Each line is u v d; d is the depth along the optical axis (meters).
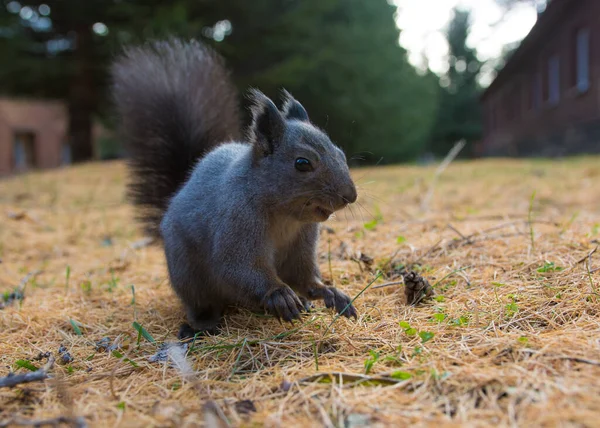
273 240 0.31
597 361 0.21
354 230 0.51
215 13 1.73
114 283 0.42
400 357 0.24
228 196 0.30
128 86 0.43
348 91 2.00
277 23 1.79
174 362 0.26
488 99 3.40
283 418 0.20
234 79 1.71
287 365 0.25
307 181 0.29
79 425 0.19
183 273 0.33
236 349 0.28
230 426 0.19
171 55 0.44
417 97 2.96
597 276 0.31
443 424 0.18
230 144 0.36
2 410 0.22
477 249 0.40
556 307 0.28
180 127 0.41
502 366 0.22
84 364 0.27
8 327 0.33
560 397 0.19
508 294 0.30
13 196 0.98
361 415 0.19
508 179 1.00
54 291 0.42
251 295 0.29
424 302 0.32
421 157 4.21
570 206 0.66
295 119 0.33
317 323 0.30
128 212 0.82
